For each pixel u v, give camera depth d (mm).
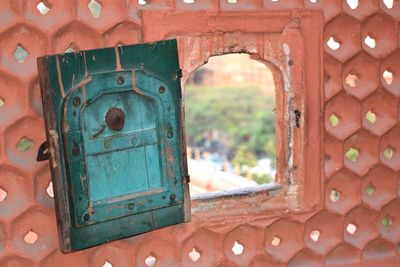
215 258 2986
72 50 2625
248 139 14086
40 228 2662
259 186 3117
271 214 3045
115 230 2564
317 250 3178
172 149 2633
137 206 2572
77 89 2391
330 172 3150
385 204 3297
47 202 2639
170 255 2910
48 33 2549
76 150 2414
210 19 2785
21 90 2533
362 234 3293
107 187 2502
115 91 2465
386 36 3184
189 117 14688
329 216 3195
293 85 3010
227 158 13602
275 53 2953
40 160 2523
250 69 16188
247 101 14898
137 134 2539
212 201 2971
